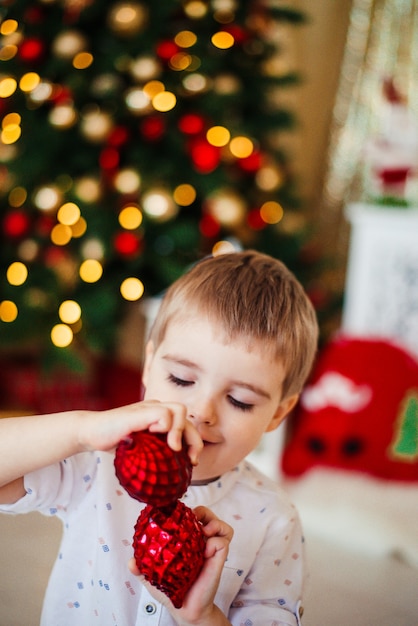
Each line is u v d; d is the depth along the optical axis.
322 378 2.37
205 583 0.77
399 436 2.29
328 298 2.86
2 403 2.66
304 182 3.46
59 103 2.32
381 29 3.29
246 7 2.60
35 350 2.89
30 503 0.89
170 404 0.75
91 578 0.94
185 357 0.90
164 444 0.73
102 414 0.76
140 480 0.71
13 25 2.36
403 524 2.04
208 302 0.91
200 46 2.47
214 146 2.44
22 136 2.38
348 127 3.38
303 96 3.40
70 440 0.77
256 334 0.90
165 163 2.45
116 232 2.41
